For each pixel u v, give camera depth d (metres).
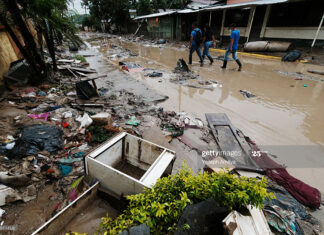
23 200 2.09
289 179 2.50
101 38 25.42
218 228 1.25
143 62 9.98
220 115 4.28
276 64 9.21
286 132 3.66
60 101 4.57
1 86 4.83
